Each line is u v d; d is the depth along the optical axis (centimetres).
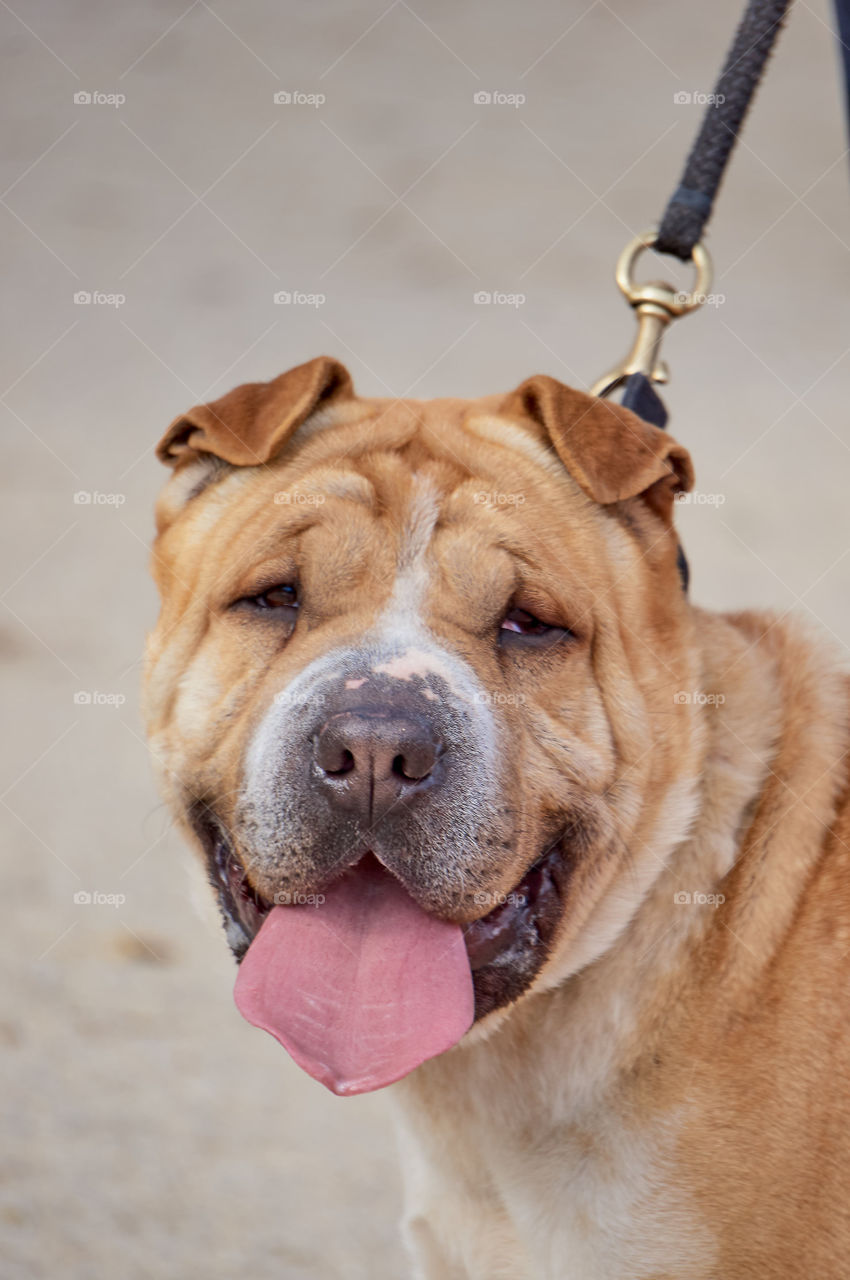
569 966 303
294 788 280
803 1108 282
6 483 1285
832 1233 280
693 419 1453
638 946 303
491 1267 318
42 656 915
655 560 327
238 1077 476
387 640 295
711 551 1116
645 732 311
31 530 1180
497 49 2820
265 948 279
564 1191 299
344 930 283
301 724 284
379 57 2811
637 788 308
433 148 2408
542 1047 303
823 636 340
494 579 304
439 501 313
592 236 2081
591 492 312
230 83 2712
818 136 2441
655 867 307
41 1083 459
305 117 2545
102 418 1464
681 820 308
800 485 1280
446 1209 322
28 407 1492
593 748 304
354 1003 274
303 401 323
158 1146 428
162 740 332
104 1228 383
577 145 2412
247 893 306
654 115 2502
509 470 325
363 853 279
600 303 1848
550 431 321
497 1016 295
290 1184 414
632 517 329
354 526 310
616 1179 293
